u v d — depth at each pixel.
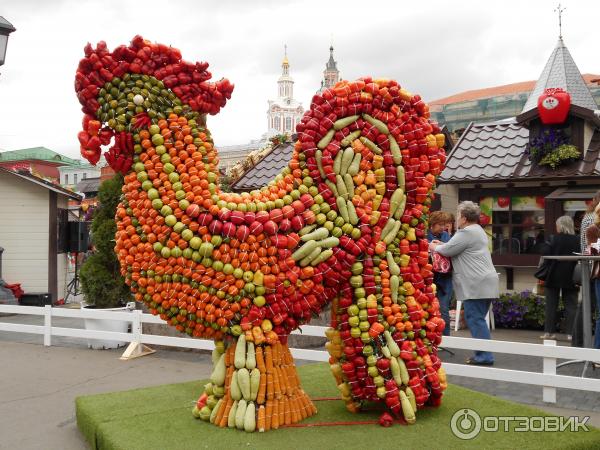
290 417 3.52
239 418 3.38
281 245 3.41
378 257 3.60
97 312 6.98
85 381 5.53
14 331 7.82
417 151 3.69
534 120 8.83
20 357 6.66
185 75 3.40
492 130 9.90
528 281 8.75
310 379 4.68
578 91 13.80
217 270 3.35
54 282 12.94
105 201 7.22
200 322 3.42
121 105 3.31
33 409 4.64
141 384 5.38
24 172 12.67
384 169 3.62
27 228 12.84
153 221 3.37
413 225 3.73
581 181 8.41
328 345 3.72
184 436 3.31
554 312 7.18
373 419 3.61
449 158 9.45
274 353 3.48
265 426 3.39
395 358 3.53
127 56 3.33
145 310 8.04
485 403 3.96
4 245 12.77
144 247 3.38
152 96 3.34
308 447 3.13
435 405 3.84
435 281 6.14
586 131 8.57
